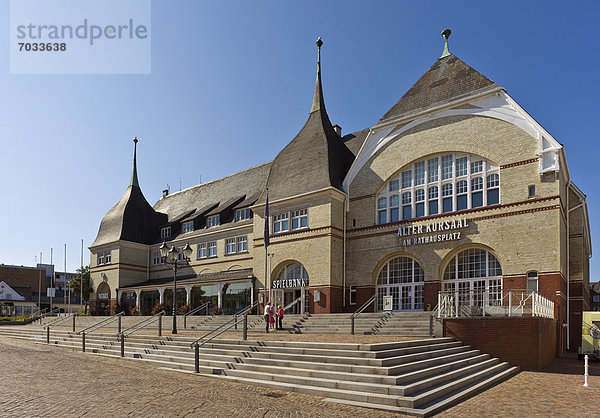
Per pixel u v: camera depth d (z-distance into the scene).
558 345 21.94
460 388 12.62
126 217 48.44
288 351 14.80
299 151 34.06
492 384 13.99
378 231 28.64
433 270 25.97
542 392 12.78
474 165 25.78
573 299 26.55
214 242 40.78
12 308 82.88
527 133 23.73
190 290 38.59
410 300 27.11
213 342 17.30
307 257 30.00
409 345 14.94
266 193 33.50
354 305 28.89
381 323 21.95
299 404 10.59
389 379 11.23
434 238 26.11
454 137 26.41
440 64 29.84
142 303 44.47
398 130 29.00
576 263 26.89
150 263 48.69
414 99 29.34
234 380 13.34
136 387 12.18
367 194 29.64
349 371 12.45
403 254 27.55
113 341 22.28
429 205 27.19
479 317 18.11
